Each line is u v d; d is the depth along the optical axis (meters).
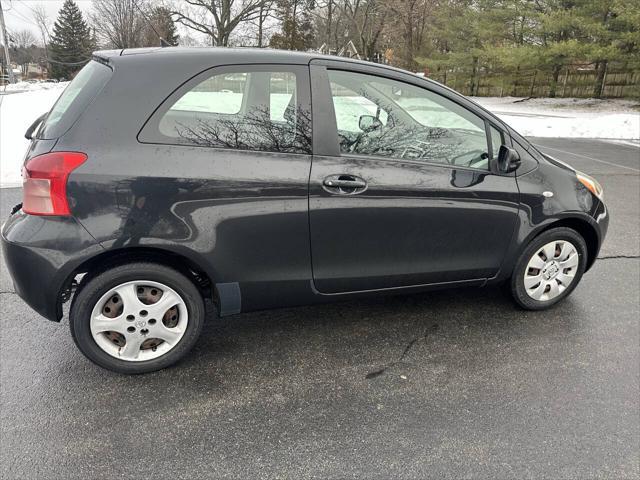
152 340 2.62
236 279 2.60
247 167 2.47
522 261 3.23
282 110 2.56
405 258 2.89
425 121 2.87
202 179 2.41
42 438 2.20
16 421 2.29
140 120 2.36
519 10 23.70
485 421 2.36
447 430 2.30
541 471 2.08
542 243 3.22
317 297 2.83
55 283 2.34
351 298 2.92
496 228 3.03
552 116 17.89
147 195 2.35
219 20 34.62
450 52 31.53
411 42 32.44
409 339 3.06
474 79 30.56
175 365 2.75
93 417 2.34
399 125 2.82
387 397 2.53
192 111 2.45
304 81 2.61
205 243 2.47
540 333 3.14
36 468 2.04
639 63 19.48
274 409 2.43
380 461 2.12
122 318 2.51
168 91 2.41
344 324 3.23
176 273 2.53
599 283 3.87
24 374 2.64
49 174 2.25
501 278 3.23
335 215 2.64
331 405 2.46
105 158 2.30
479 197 2.93
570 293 3.52
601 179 7.80
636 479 2.04
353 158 2.66
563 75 26.73
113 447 2.16
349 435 2.26
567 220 3.28
